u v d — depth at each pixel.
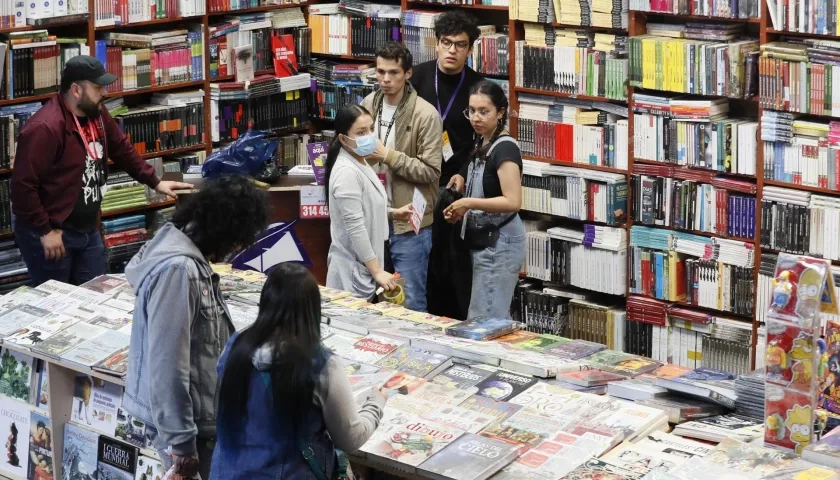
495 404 3.47
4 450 4.36
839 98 5.57
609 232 6.56
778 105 5.77
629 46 6.22
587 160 6.60
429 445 3.19
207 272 3.25
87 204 5.61
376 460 3.16
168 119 7.12
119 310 4.34
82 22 6.54
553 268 6.84
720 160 6.07
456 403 3.48
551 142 6.71
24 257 5.61
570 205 6.67
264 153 5.77
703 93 6.04
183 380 3.17
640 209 6.44
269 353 2.79
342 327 4.22
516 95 6.82
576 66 6.50
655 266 6.43
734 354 6.24
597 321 6.72
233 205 3.19
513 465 3.09
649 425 3.32
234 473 2.86
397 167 5.52
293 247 5.89
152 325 3.16
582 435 3.24
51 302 4.47
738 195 6.10
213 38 7.34
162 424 3.18
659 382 3.62
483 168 5.18
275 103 7.68
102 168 5.66
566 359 3.87
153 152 7.08
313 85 7.78
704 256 6.27
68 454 4.11
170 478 3.27
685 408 3.47
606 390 3.67
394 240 5.70
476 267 5.29
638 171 6.39
